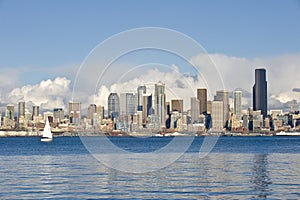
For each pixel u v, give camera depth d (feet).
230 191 109.91
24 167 177.37
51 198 102.27
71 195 106.11
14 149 354.33
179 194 106.73
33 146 416.05
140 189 114.52
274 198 99.86
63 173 151.02
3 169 168.45
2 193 108.68
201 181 128.77
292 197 100.83
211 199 99.96
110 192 110.01
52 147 388.16
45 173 151.43
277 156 248.52
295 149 343.87
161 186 119.24
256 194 105.09
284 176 139.03
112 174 147.54
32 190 113.19
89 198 102.47
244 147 387.55
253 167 172.96
